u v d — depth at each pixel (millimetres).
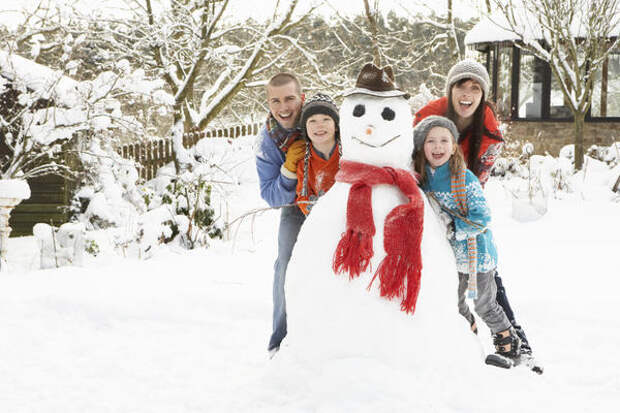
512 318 3924
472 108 3986
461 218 3502
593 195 12117
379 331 3016
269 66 18000
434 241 3271
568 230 9062
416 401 2818
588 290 5410
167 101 11422
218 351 4184
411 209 3119
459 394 2996
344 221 3199
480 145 4066
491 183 13844
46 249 7633
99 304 5008
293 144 3785
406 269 3047
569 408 3041
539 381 3424
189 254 8648
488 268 3682
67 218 12336
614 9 14367
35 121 10156
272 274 6508
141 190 12336
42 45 12922
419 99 13953
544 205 10383
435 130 3520
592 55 14594
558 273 6141
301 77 17984
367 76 3375
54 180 12203
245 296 5355
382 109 3309
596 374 3627
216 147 16297
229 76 19469
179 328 4734
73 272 6582
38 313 4895
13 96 11586
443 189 3572
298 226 3838
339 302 3068
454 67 4051
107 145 12148
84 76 16125
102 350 4184
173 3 17375
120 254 9125
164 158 16812
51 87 10289
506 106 19719
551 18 14203
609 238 8305
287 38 17656
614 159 16156
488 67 20109
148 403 3225
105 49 17047
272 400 3055
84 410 3139
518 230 9234
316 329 3102
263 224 11195
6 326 4598
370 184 3209
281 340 3893
